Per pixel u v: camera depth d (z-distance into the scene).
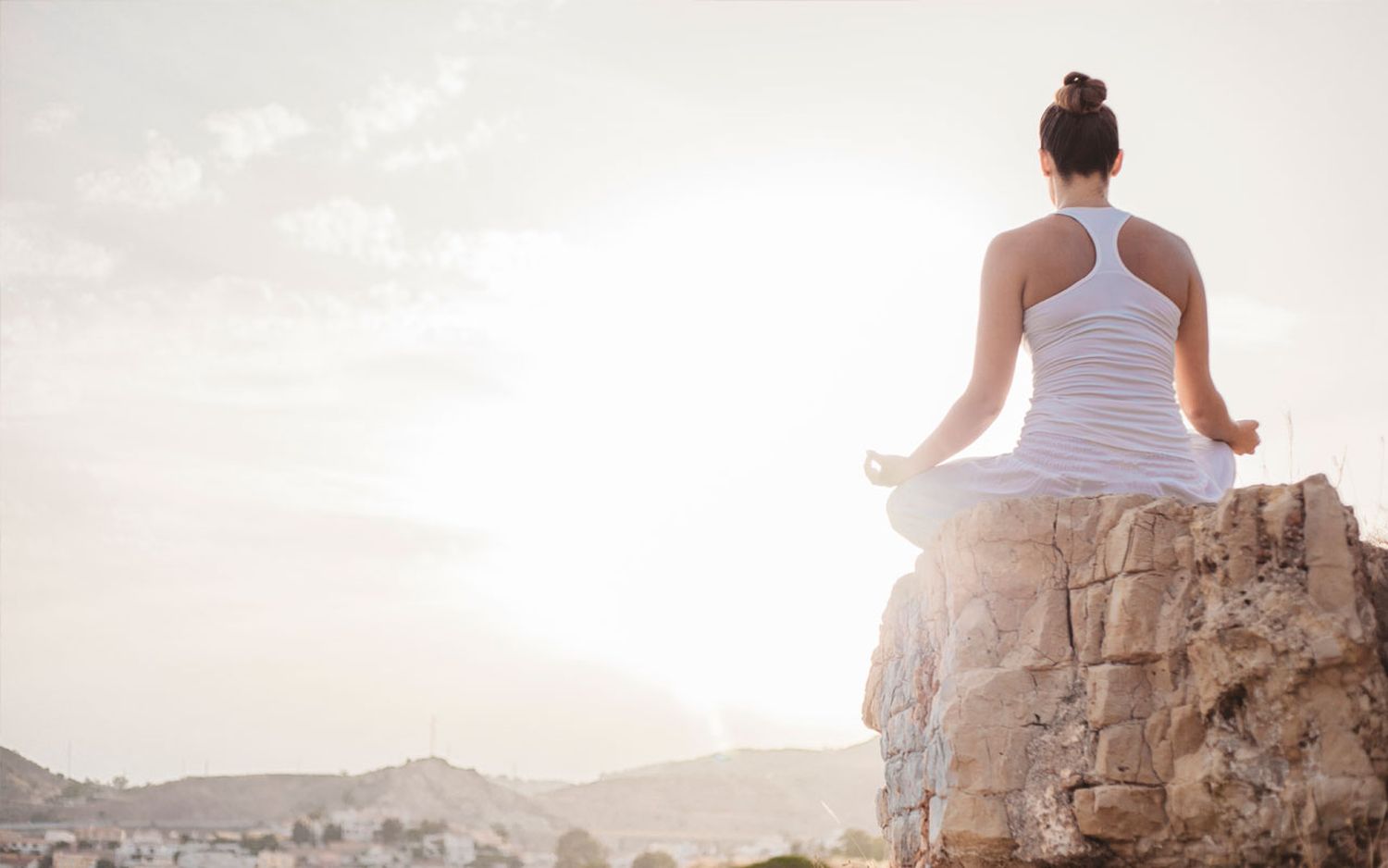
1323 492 3.24
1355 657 3.08
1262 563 3.28
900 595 4.55
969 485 4.16
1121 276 4.00
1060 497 3.85
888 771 4.47
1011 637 3.66
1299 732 3.11
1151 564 3.47
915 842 4.07
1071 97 4.23
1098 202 4.22
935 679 4.02
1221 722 3.25
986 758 3.52
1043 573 3.67
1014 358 4.06
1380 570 3.36
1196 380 4.33
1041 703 3.54
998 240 4.10
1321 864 3.04
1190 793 3.24
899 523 4.40
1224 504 3.36
